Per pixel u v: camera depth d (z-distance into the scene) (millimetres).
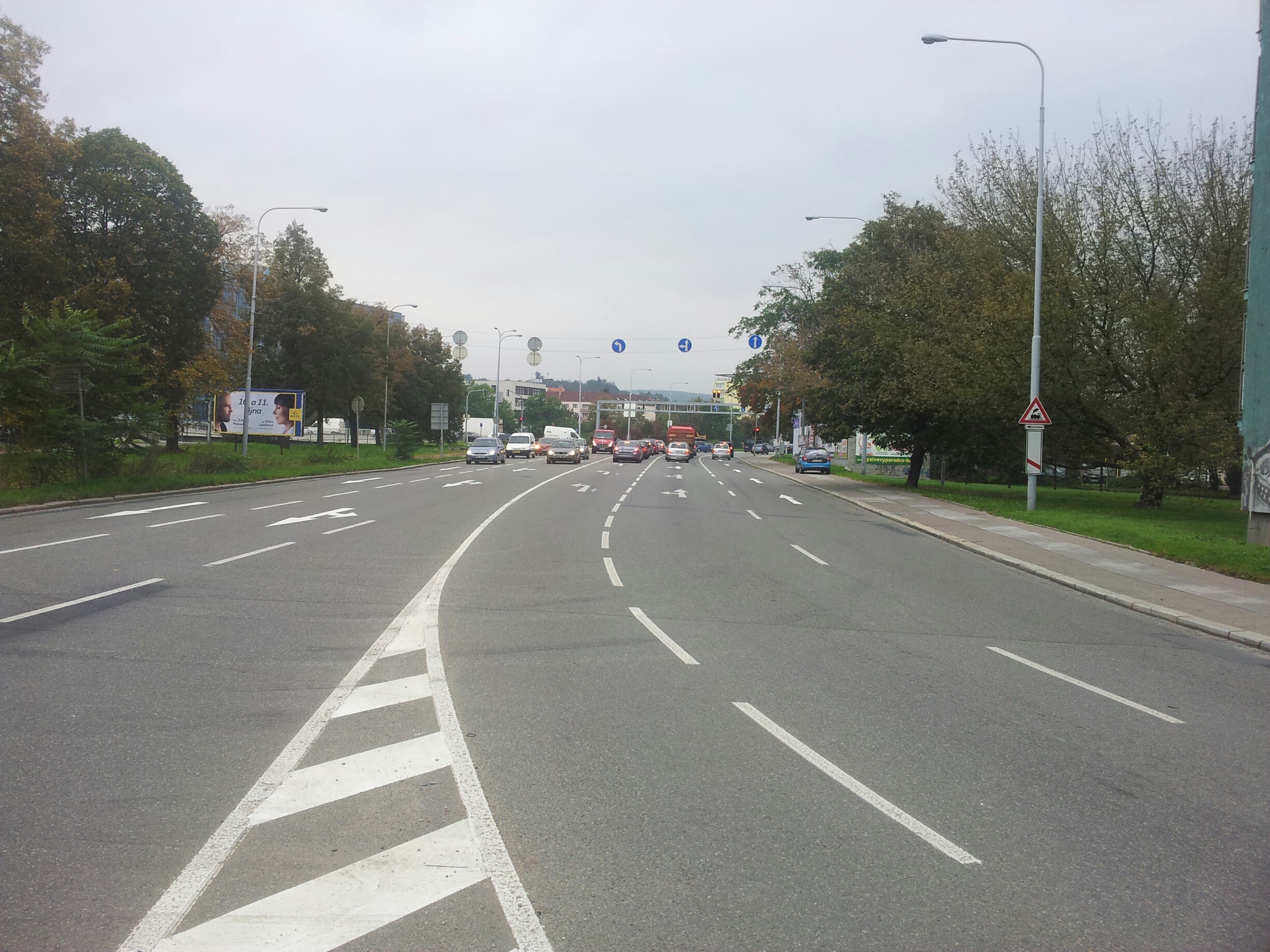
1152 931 3766
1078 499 34469
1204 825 4930
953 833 4707
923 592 13305
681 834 4566
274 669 7559
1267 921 3871
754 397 87312
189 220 44219
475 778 5234
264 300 61156
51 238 34938
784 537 20172
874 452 77750
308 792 4973
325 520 20000
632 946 3535
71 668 7402
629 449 65812
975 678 8180
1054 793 5352
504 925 3668
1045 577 15516
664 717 6547
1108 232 28594
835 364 40125
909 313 34562
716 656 8578
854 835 4633
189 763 5367
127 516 19750
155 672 7367
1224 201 28344
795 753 5863
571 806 4875
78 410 24766
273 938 3533
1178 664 9305
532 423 158750
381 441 78125
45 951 3402
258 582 11867
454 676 7496
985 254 30625
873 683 7805
